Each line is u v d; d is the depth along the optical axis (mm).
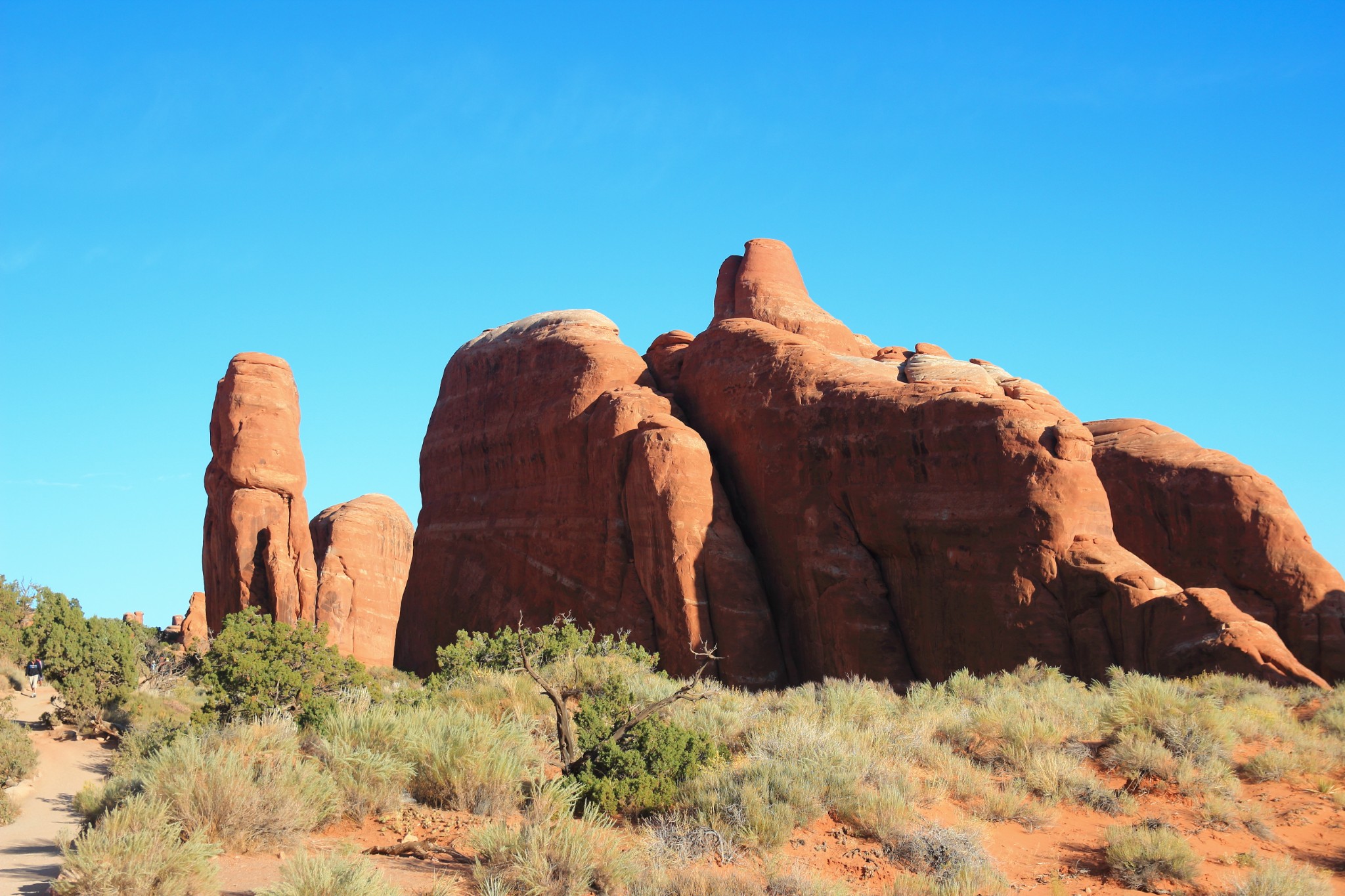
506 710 18547
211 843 10016
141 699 28281
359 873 8547
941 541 33469
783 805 12508
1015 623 31250
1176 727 16500
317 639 21266
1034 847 13141
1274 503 37531
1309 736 18078
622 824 12547
